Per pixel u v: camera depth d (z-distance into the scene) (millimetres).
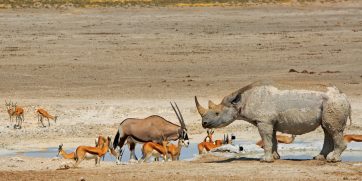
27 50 92688
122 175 28938
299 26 116188
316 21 122250
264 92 31359
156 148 36312
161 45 96438
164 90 66625
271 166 30281
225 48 93500
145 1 144500
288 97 31094
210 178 27844
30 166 36969
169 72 77438
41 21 120562
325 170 29344
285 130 31531
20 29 112000
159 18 125438
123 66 81312
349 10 136375
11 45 96938
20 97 64250
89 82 72250
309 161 31625
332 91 31031
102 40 101250
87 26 116188
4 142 46375
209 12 133125
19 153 42656
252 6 141375
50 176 29094
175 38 102875
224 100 31859
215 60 84625
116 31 110688
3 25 115812
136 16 128000
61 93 66125
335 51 90062
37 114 53969
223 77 73938
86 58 86750
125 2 143125
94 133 49562
